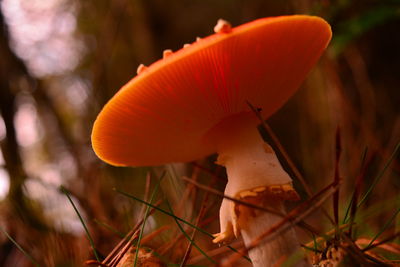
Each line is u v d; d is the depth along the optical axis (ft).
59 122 2.87
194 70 1.14
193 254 1.60
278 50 1.17
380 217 1.77
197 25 3.96
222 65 1.15
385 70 2.48
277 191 1.22
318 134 2.56
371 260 1.23
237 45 1.12
